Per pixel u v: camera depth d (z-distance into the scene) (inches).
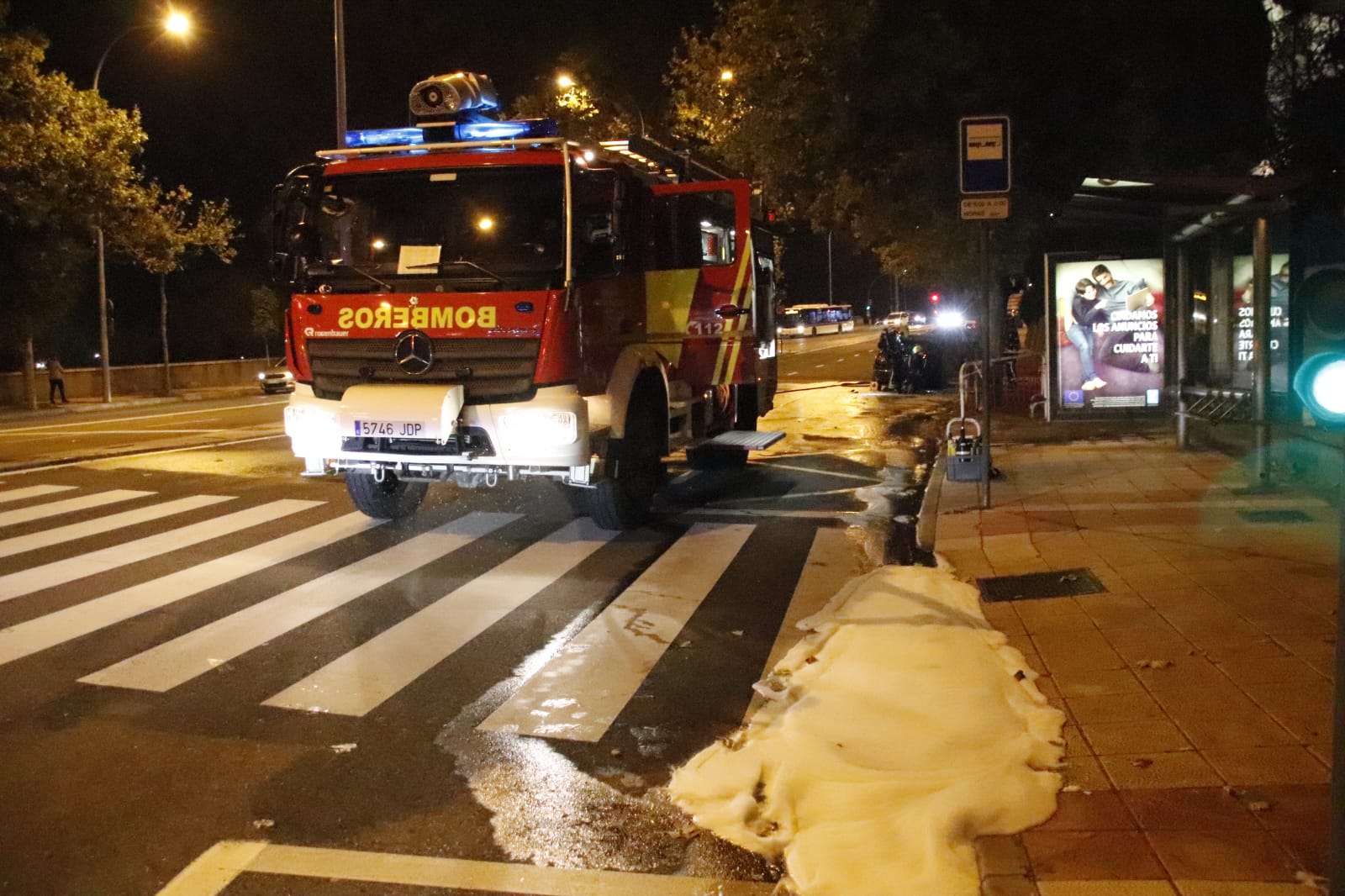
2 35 1056.8
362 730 232.7
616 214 369.4
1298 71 510.9
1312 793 180.2
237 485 527.8
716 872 174.6
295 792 204.7
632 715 239.9
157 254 1398.9
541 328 358.0
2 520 446.9
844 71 698.2
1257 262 404.8
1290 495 402.3
